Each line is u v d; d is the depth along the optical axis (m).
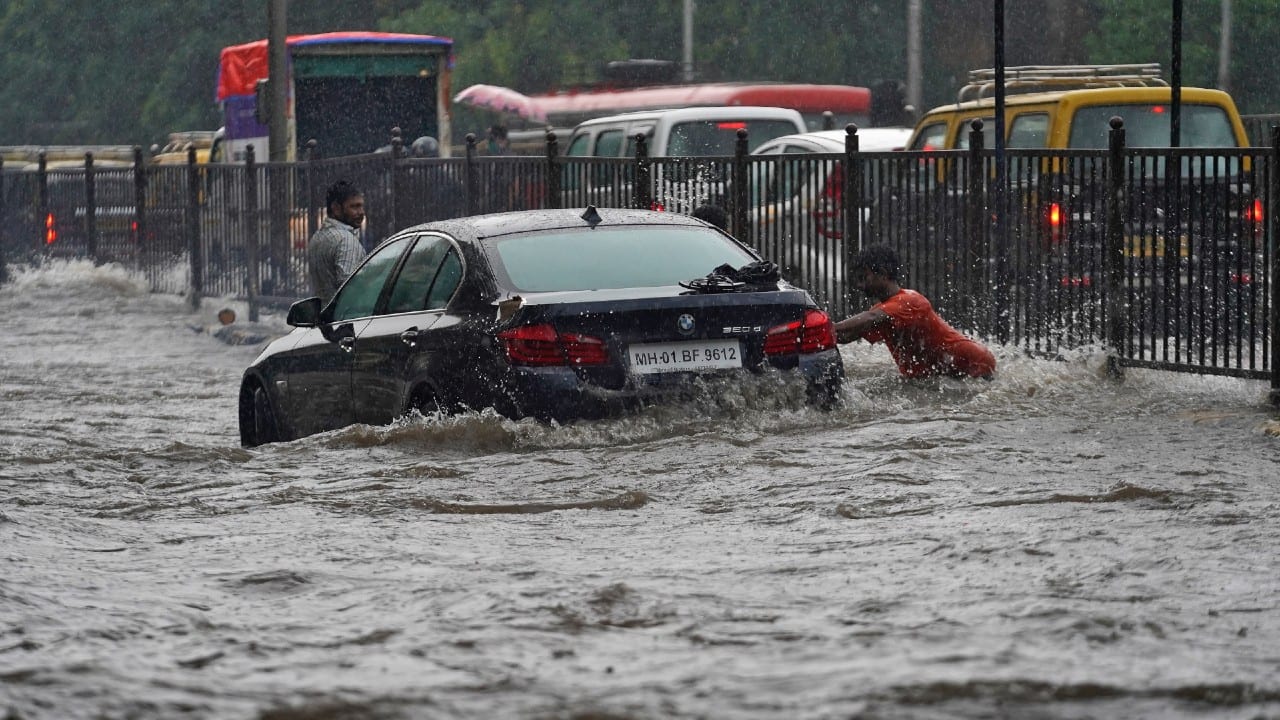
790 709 10.95
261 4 152.88
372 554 16.72
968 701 11.07
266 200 59.81
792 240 38.22
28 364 47.41
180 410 36.44
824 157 37.31
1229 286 28.73
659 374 23.50
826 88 86.50
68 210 71.38
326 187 56.28
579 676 11.86
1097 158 30.98
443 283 25.58
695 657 12.34
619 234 25.50
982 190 33.62
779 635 12.95
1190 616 13.36
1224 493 18.84
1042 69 45.38
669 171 41.09
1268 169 28.03
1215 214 28.97
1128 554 15.70
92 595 14.86
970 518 17.73
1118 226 30.55
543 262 24.67
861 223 36.47
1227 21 104.75
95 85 157.00
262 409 30.47
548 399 23.09
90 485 21.78
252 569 15.93
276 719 10.91
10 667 12.20
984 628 13.02
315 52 77.81
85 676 11.96
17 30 160.50
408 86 80.19
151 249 67.50
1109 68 45.38
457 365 24.09
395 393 25.59
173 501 20.45
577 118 97.88
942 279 34.62
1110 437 23.33
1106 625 13.04
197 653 12.69
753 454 21.98
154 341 54.72
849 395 25.06
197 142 92.81
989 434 23.55
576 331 23.25
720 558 16.17
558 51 130.88
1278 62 107.75
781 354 24.19
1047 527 17.08
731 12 129.12
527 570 15.70
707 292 23.98
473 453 23.36
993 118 42.84
